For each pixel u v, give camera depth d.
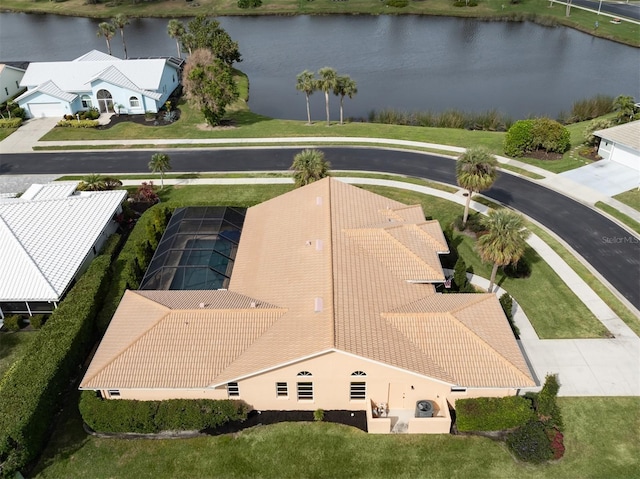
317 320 30.02
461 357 29.55
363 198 43.03
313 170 46.62
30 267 38.50
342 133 68.56
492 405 29.05
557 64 97.06
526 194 52.12
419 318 30.97
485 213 49.34
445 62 100.31
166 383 29.14
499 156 59.75
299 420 30.59
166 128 71.94
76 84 76.50
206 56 79.69
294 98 86.25
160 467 28.31
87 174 60.06
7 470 26.70
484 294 33.84
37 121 74.81
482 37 113.88
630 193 51.16
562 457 28.12
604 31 110.75
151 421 29.22
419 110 78.69
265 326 31.30
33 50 114.25
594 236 45.53
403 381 29.53
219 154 63.88
